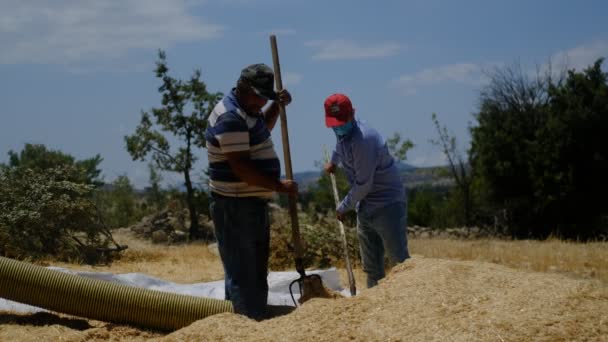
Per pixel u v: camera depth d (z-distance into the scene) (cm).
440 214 3180
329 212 1909
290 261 1255
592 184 2697
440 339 434
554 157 2720
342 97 670
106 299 589
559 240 2283
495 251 1560
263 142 593
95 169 2858
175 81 2358
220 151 587
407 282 517
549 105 2833
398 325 460
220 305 595
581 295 469
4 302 664
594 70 2781
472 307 468
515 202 2805
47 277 590
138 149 2319
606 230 2684
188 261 1277
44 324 600
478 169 2884
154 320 591
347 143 676
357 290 886
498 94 2911
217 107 589
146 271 1112
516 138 2827
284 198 2472
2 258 597
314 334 467
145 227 2297
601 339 421
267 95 578
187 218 2420
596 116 2670
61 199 1269
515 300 468
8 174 1270
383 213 687
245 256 592
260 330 493
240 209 589
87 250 1302
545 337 423
